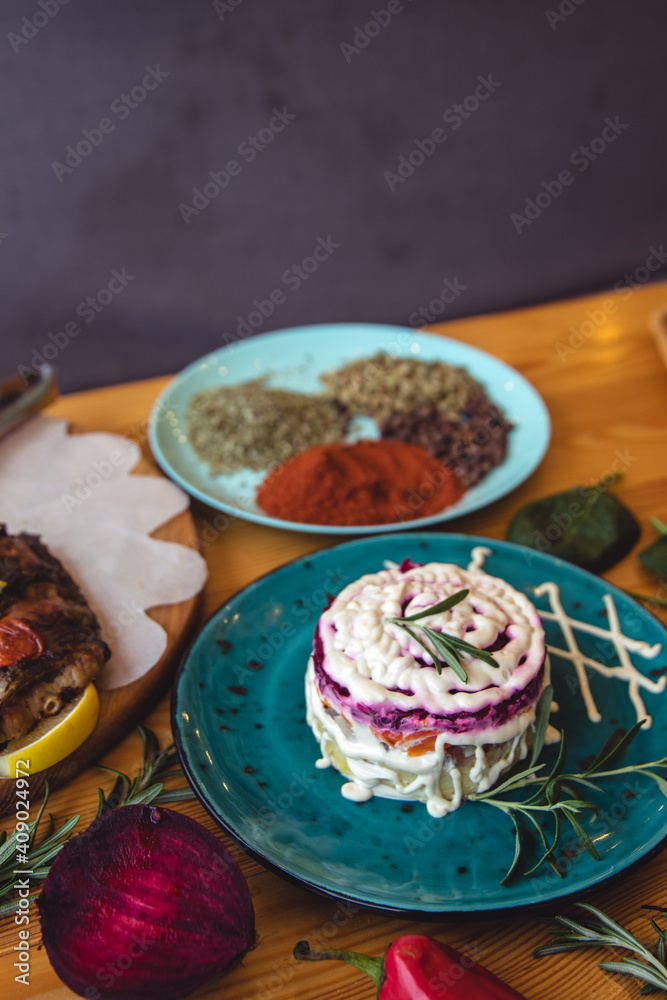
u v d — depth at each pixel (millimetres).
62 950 352
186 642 513
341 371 745
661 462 632
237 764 442
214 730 452
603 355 746
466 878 398
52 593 494
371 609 445
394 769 423
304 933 397
